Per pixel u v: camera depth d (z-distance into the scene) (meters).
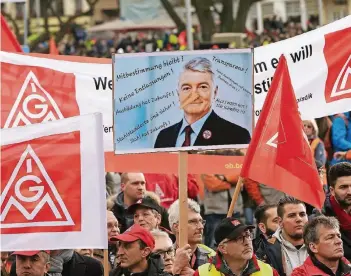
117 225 23.09
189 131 20.44
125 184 25.70
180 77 20.45
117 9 99.75
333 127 33.53
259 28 99.25
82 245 18.28
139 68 20.39
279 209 21.39
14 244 18.16
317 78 22.88
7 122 22.73
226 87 20.48
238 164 24.20
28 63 22.83
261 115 20.20
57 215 18.27
